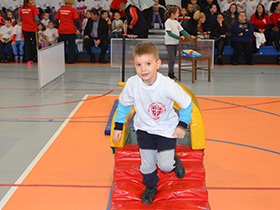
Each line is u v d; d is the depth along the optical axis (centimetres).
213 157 387
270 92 743
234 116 552
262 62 1201
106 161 375
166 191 275
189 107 241
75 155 391
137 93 239
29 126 499
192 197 271
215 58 1180
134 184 286
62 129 484
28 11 1134
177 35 855
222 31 1148
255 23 1180
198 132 300
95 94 714
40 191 306
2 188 312
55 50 788
